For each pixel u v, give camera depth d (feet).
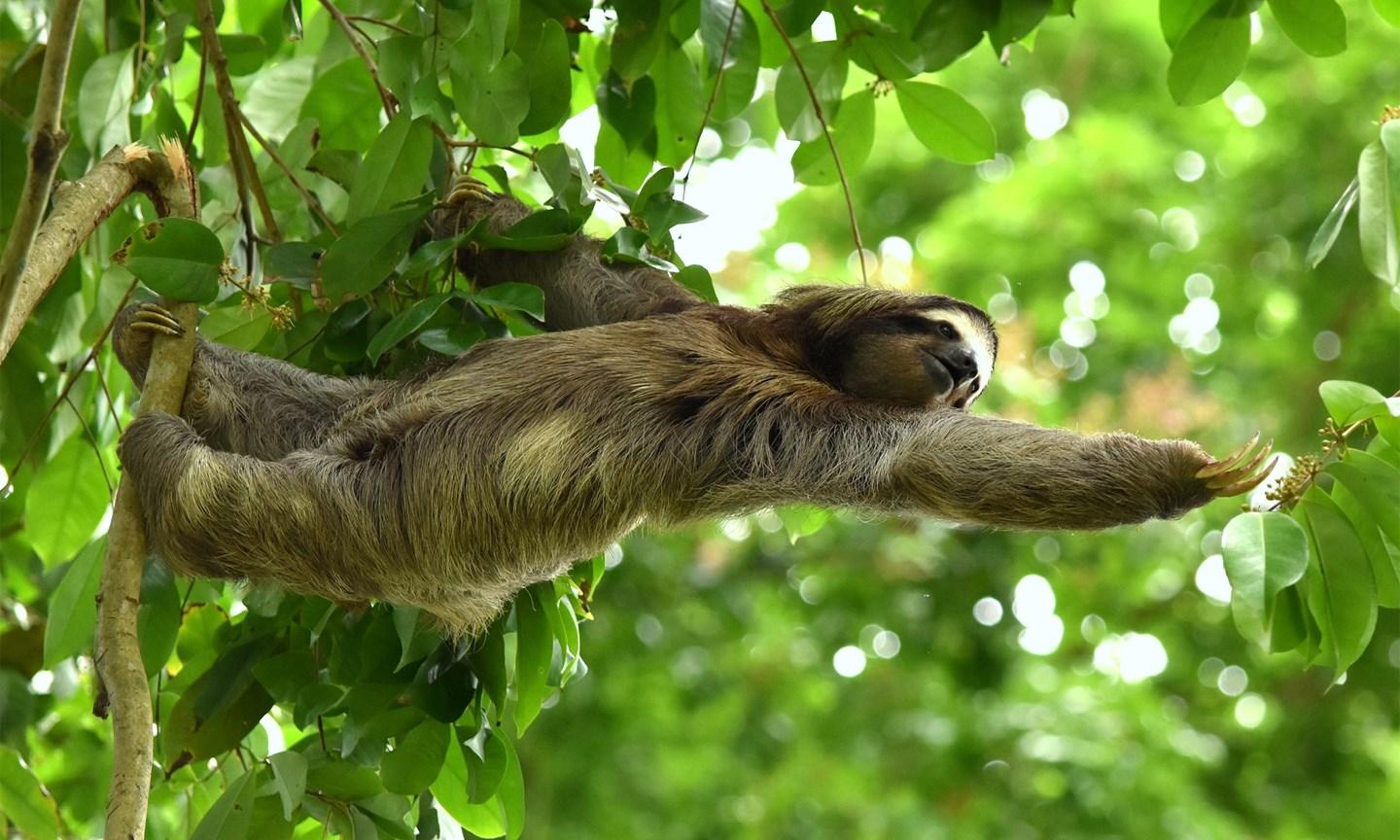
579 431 22.89
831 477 23.22
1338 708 67.15
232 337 24.80
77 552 27.43
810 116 27.78
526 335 24.18
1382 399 20.08
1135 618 65.31
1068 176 64.03
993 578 57.67
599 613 59.52
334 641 23.30
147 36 27.84
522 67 21.79
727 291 58.18
